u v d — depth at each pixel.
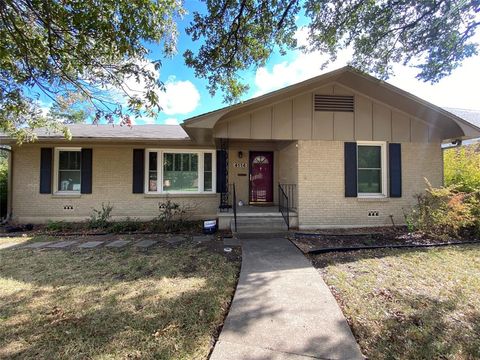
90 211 9.72
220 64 5.46
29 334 2.77
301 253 5.68
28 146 9.62
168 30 4.16
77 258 5.45
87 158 9.73
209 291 3.80
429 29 5.78
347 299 3.52
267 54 5.47
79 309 3.30
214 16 4.88
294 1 4.77
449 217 6.91
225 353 2.40
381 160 8.63
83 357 2.42
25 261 5.25
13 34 3.46
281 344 2.53
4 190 10.09
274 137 8.00
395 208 8.48
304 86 7.62
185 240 7.04
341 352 2.43
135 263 5.10
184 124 6.74
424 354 2.45
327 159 8.22
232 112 7.57
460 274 4.41
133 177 9.85
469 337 2.71
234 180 10.73
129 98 3.98
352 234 7.46
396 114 8.45
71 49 3.67
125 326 2.91
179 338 2.69
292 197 8.82
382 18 5.59
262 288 3.85
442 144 9.27
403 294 3.66
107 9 3.16
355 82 7.83
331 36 5.85
